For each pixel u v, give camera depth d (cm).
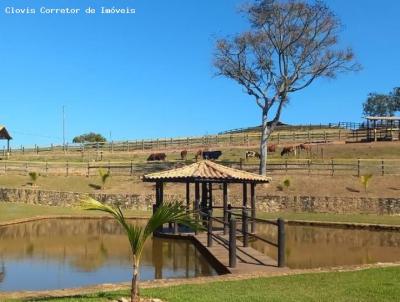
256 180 2641
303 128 8131
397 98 13575
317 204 3581
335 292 1041
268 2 4209
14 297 1089
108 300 964
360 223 2917
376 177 3975
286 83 4284
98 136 10125
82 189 4306
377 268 1356
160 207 918
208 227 2003
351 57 4356
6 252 2012
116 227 2909
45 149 6875
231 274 1371
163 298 986
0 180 4597
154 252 2031
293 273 1342
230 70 4428
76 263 1770
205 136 7081
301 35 4234
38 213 3441
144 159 5659
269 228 2916
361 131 6669
